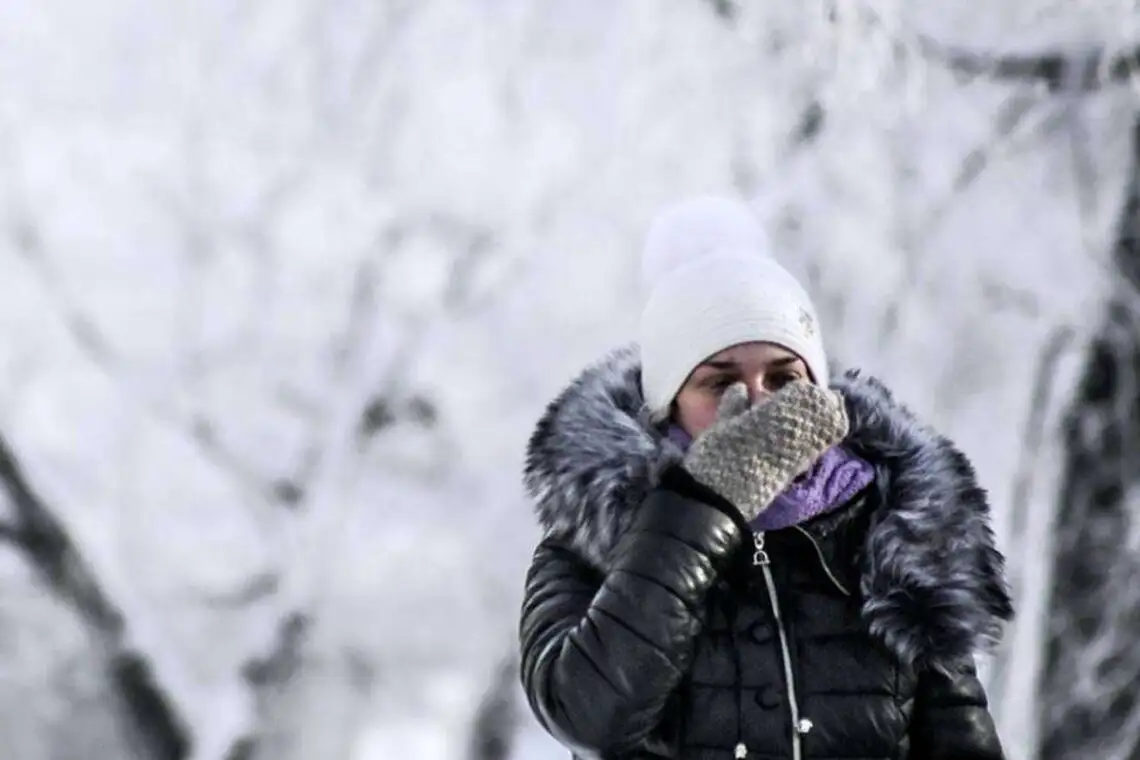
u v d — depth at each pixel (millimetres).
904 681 4809
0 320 25625
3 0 25766
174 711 24375
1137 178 16688
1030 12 15602
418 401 24250
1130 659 14938
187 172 25703
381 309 24609
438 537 23953
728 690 4742
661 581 4551
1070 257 17094
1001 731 14922
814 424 4645
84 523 24781
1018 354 17438
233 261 25797
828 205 18281
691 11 20453
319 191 25016
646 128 20828
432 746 24203
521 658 5055
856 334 18172
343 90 24812
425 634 23859
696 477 4656
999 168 17688
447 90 23891
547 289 22562
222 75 25406
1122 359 16016
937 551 4832
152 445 25453
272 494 25391
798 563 4895
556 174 22453
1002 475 16906
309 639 24031
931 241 18062
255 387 25594
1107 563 15242
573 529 4949
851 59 14750
